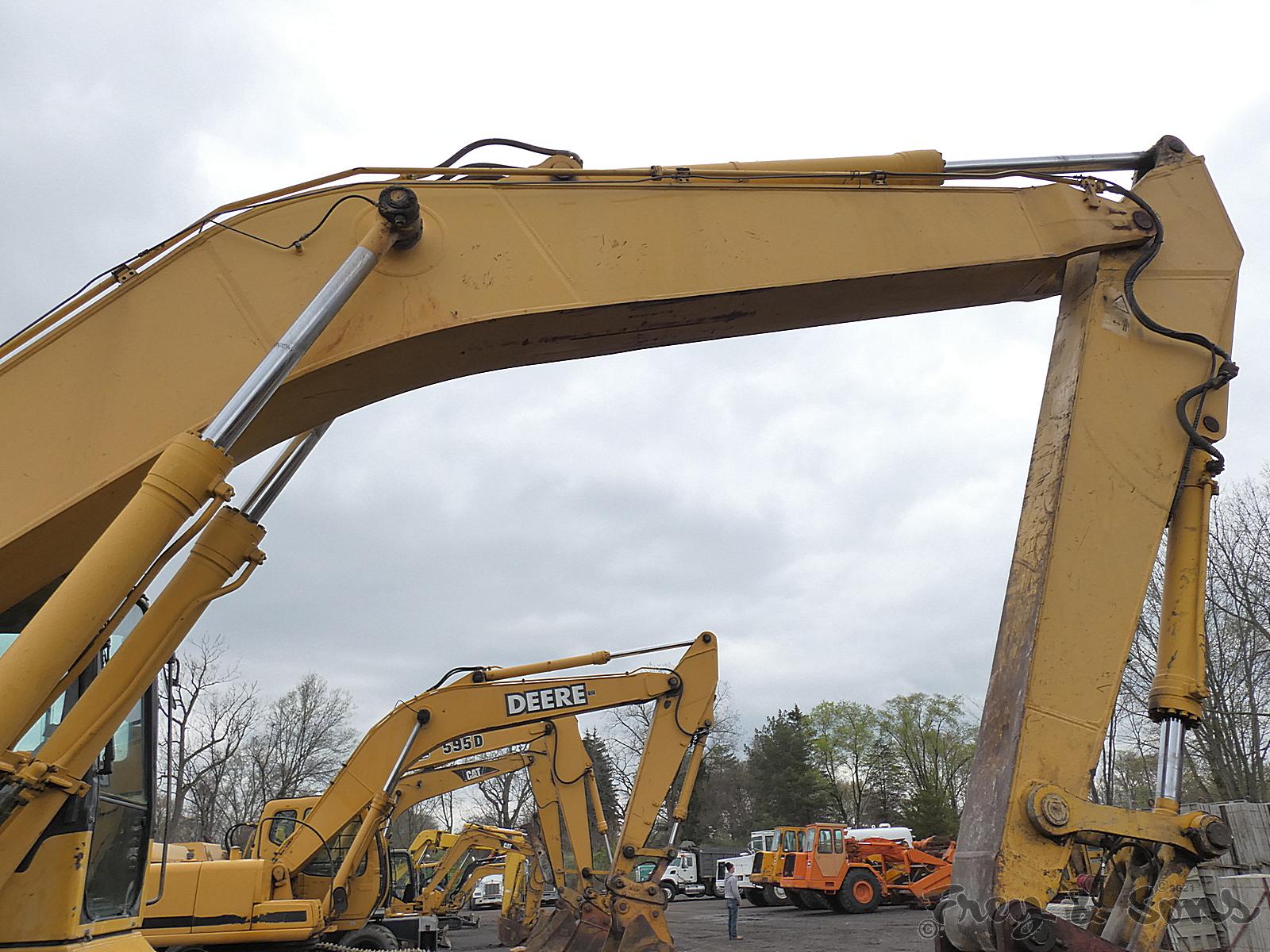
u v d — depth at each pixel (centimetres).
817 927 2248
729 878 2019
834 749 6272
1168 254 434
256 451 352
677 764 1348
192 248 335
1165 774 363
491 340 353
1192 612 381
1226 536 2522
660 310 370
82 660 279
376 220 341
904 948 1711
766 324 412
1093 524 382
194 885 1124
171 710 472
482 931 2894
